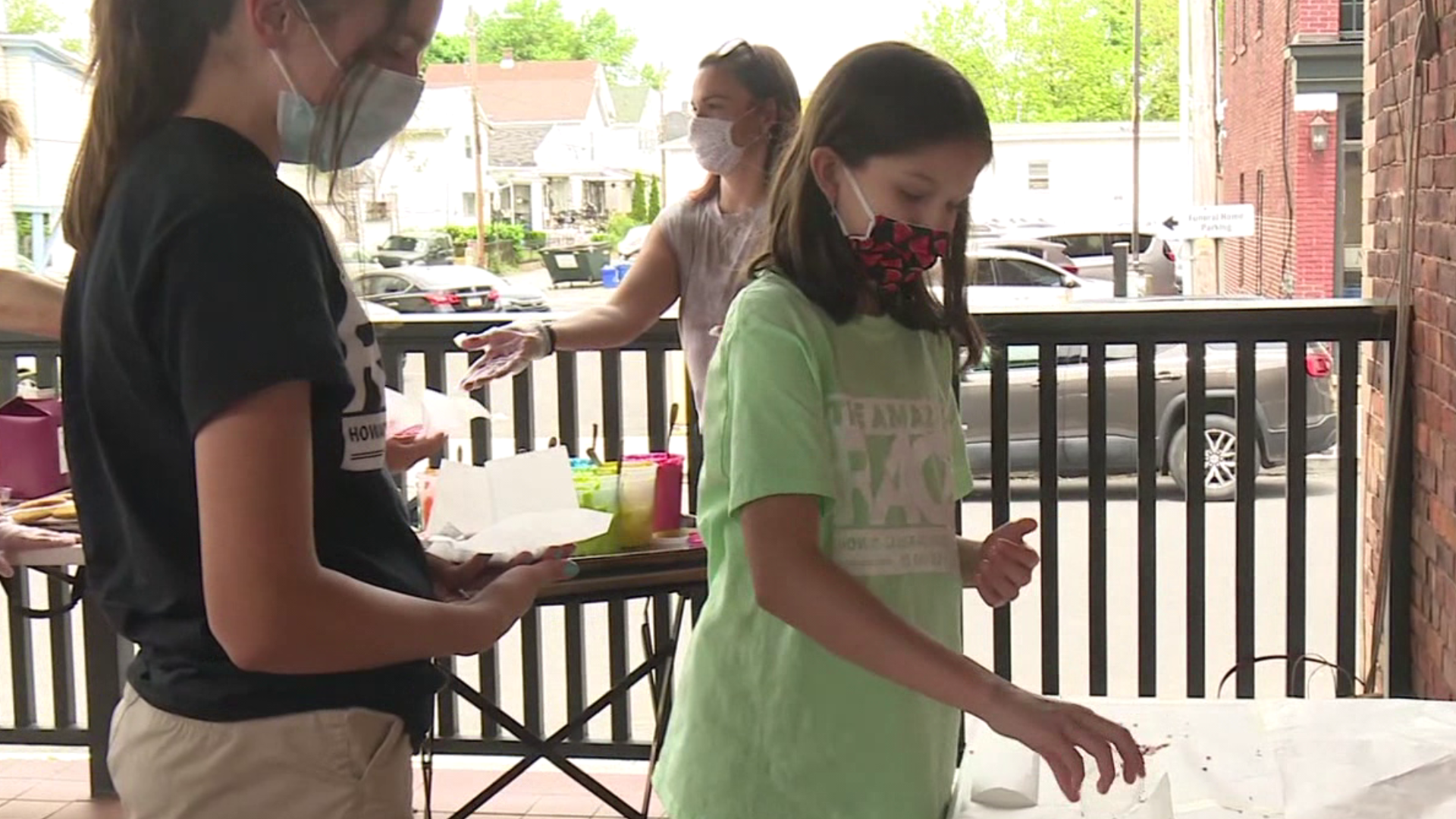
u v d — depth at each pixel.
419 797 3.09
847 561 1.42
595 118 20.06
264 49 1.07
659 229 2.83
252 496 0.98
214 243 1.01
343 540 1.13
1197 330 3.00
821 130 1.42
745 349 1.39
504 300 8.34
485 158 9.09
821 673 1.44
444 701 3.18
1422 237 3.00
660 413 3.14
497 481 1.86
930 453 1.49
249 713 1.09
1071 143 19.77
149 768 1.12
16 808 3.03
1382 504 3.22
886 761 1.45
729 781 1.47
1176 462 6.93
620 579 2.22
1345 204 12.35
